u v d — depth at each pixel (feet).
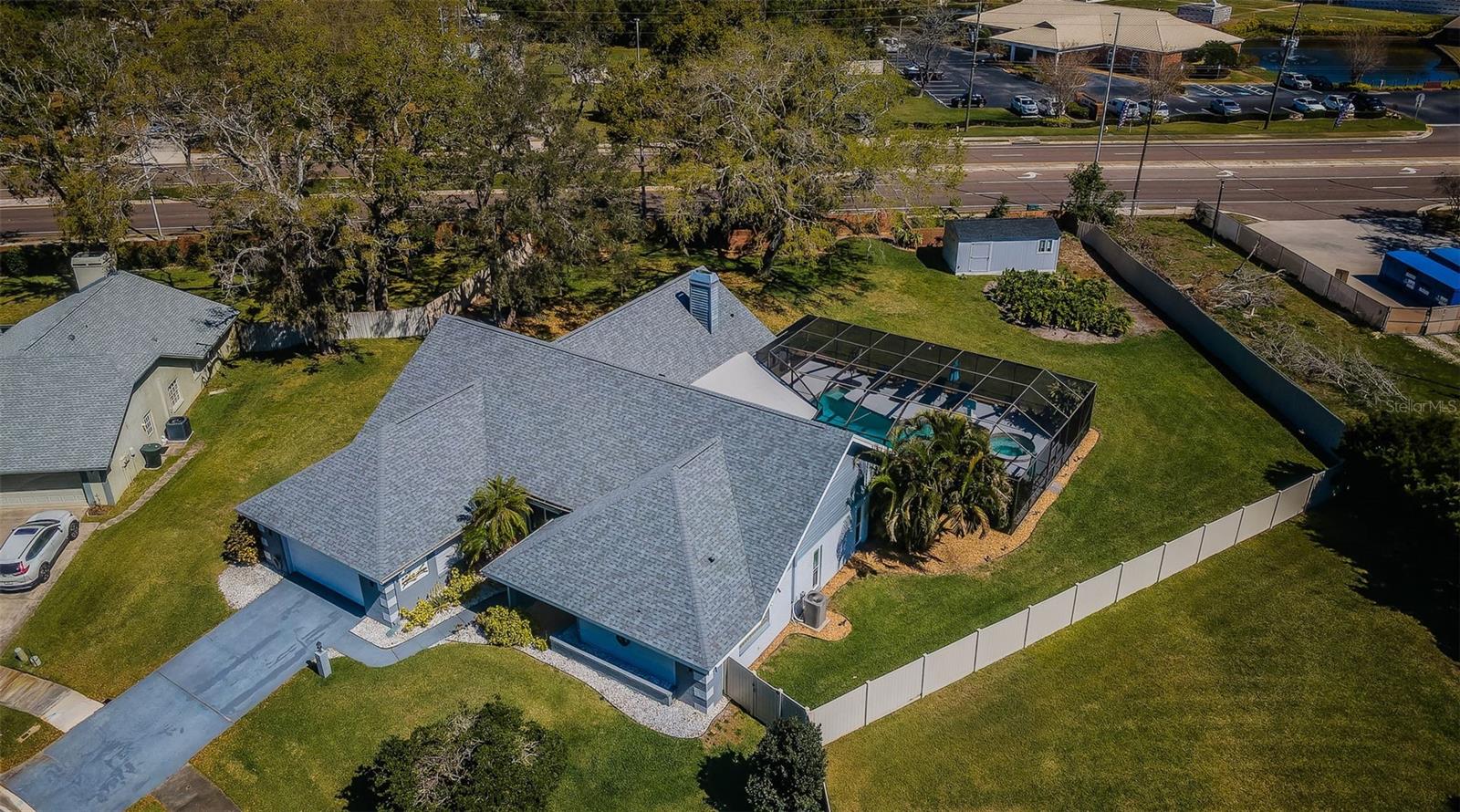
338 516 101.76
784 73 168.66
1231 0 525.34
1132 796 83.10
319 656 93.91
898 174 171.42
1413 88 331.98
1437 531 111.45
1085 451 133.18
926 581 108.47
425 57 151.94
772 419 102.37
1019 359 157.17
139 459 128.57
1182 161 259.60
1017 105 306.14
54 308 139.33
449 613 103.24
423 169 147.33
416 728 84.28
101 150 165.89
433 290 178.70
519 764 77.77
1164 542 114.62
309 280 149.18
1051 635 101.24
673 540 93.09
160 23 250.37
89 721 90.38
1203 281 182.80
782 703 85.97
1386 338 161.99
